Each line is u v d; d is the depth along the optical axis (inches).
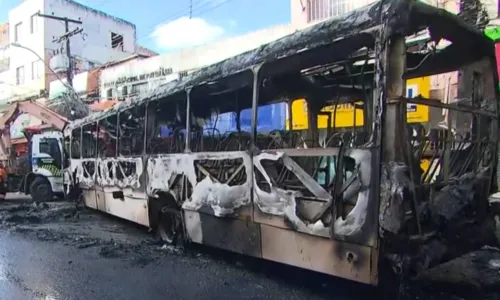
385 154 138.8
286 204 177.9
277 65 194.7
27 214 447.5
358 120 286.5
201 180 237.9
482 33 177.0
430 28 157.5
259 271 223.3
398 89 138.3
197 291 192.9
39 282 209.9
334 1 511.5
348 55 181.3
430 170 163.0
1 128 625.9
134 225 384.8
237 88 245.0
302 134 277.7
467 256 232.8
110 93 892.0
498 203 192.1
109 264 244.4
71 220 415.8
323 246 162.9
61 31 1293.1
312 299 177.8
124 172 345.4
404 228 135.1
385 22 139.3
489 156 196.1
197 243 269.1
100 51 1370.6
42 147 582.2
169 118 315.3
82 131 462.9
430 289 181.3
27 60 1315.2
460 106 176.2
